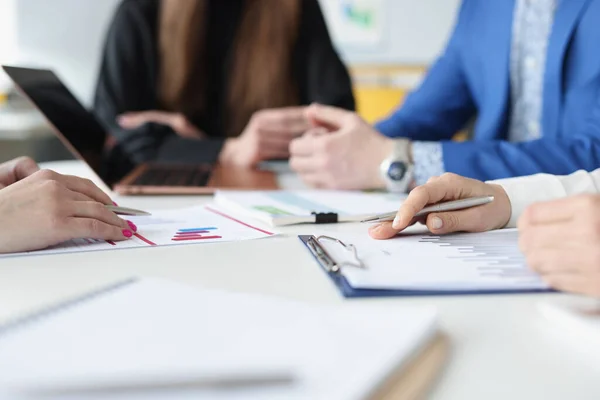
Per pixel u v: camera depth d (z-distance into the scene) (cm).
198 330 25
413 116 140
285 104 190
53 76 105
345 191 91
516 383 24
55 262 45
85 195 57
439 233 55
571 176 63
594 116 93
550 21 112
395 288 37
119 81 185
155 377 20
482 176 84
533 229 39
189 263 45
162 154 137
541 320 32
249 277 41
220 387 19
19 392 19
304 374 21
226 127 190
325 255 45
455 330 30
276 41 188
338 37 371
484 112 125
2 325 25
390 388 22
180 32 185
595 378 25
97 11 325
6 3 317
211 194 94
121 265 45
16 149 242
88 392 19
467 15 135
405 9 366
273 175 118
